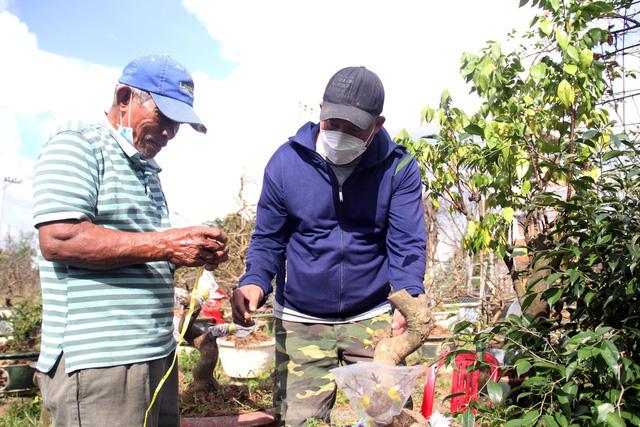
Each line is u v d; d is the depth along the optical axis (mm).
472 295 6941
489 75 3252
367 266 2711
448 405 4113
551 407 2139
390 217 2689
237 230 8484
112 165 2025
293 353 2816
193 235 1955
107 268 1923
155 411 2166
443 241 8133
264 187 2773
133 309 2020
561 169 2758
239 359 4934
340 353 2875
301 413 2748
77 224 1849
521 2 3084
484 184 3098
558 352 2326
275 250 2855
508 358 2529
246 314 2613
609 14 3064
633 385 2021
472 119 3531
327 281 2701
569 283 2531
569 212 2658
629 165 2611
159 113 2057
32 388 5168
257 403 4125
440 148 3531
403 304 2035
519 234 3875
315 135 2680
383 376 1875
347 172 2623
